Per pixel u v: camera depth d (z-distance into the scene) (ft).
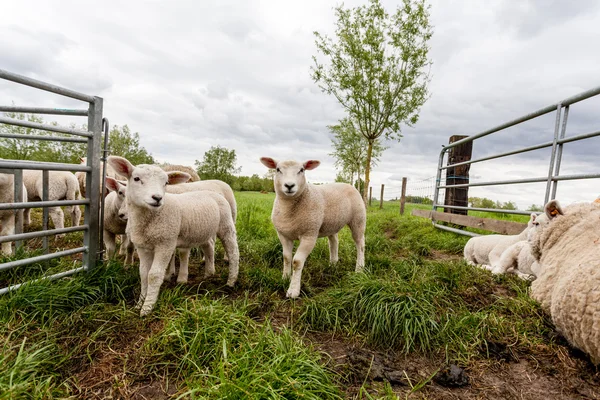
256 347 7.61
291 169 12.90
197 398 6.27
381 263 16.57
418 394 7.11
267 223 27.53
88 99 12.41
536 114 17.44
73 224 22.72
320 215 13.78
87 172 12.63
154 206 9.87
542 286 10.02
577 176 14.66
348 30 42.91
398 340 9.02
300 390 6.23
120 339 8.57
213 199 13.62
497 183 21.42
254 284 13.50
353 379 7.53
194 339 7.67
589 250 8.82
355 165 77.71
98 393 6.73
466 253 20.26
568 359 8.29
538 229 11.84
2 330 8.15
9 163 9.95
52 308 9.66
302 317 10.22
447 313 9.85
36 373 6.73
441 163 30.25
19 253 12.94
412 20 40.68
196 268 15.93
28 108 12.98
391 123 43.60
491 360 8.38
